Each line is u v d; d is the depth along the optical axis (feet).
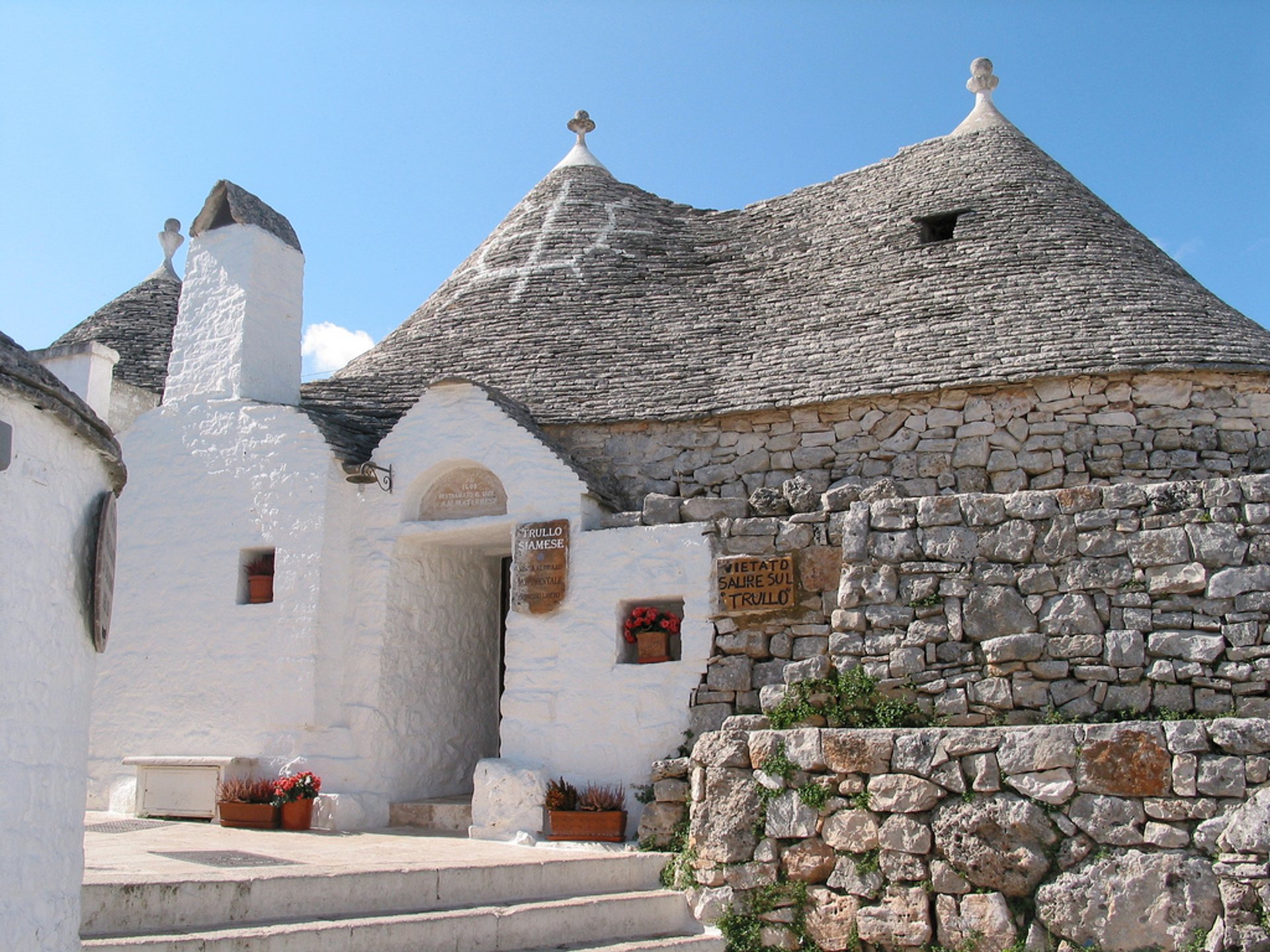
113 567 21.88
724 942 29.68
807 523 35.04
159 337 57.72
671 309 47.91
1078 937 26.89
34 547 18.42
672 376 43.96
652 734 35.32
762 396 41.22
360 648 40.16
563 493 38.68
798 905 29.89
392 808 38.99
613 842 33.86
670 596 36.35
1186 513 30.45
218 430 43.16
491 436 40.24
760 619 34.96
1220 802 26.81
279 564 40.70
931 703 31.50
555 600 37.65
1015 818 28.12
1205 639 29.45
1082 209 45.44
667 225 53.21
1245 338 38.37
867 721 31.89
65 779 19.40
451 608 43.68
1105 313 39.60
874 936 28.84
